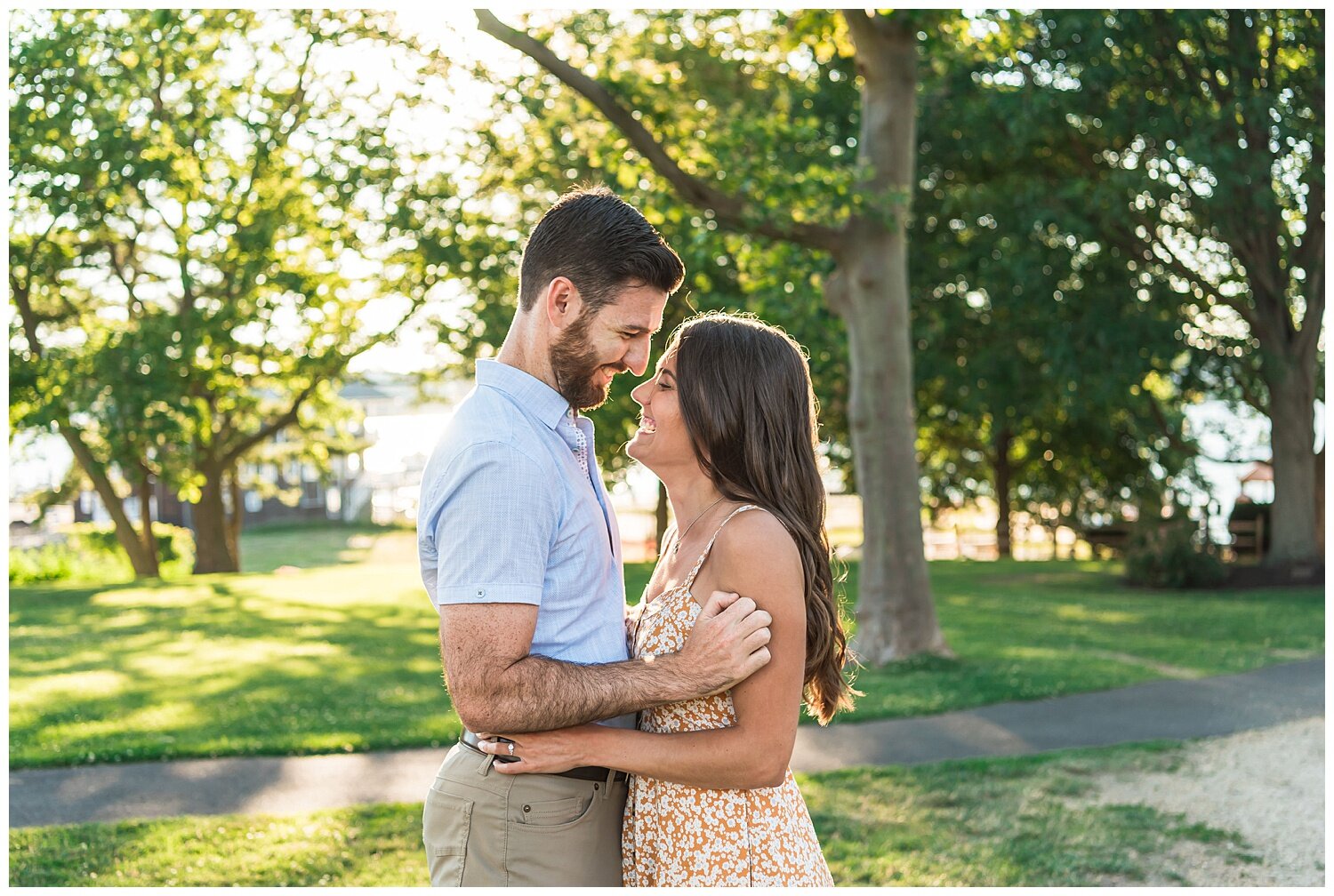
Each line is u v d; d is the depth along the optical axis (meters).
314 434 24.34
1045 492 24.91
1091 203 16.36
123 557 24.55
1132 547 17.44
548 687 2.18
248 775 6.20
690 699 2.24
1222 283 17.80
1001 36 11.03
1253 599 15.13
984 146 16.98
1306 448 17.77
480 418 2.31
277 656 10.41
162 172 18.55
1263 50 16.25
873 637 10.08
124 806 5.60
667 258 2.37
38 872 4.57
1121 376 16.36
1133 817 5.45
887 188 10.20
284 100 18.64
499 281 19.05
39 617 13.36
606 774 2.42
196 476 21.45
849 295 10.27
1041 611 13.73
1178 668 9.68
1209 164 14.99
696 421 2.44
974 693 8.35
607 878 2.43
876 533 10.19
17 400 19.03
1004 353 18.33
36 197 18.36
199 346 19.56
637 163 10.22
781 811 2.43
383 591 16.62
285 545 36.44
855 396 10.31
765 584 2.29
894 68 10.20
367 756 6.63
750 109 10.52
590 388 2.42
